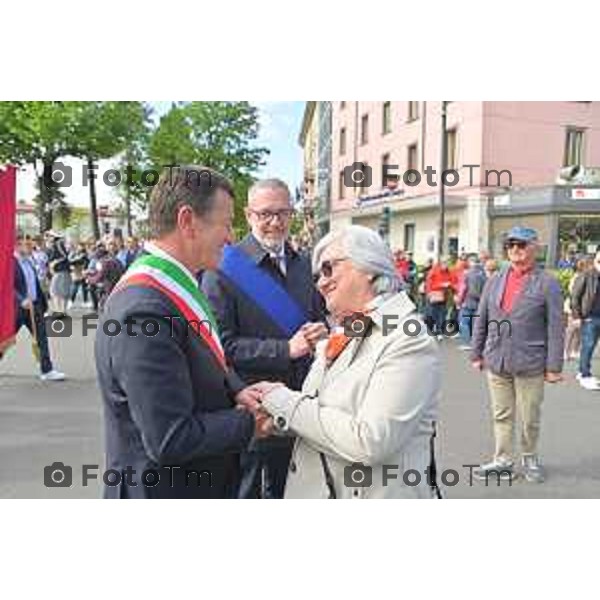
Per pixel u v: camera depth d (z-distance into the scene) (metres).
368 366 2.05
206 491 2.11
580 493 4.62
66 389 7.72
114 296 1.90
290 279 3.22
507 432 4.95
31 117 15.05
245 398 2.17
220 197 2.01
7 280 5.38
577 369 9.52
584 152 20.58
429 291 12.42
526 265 4.86
